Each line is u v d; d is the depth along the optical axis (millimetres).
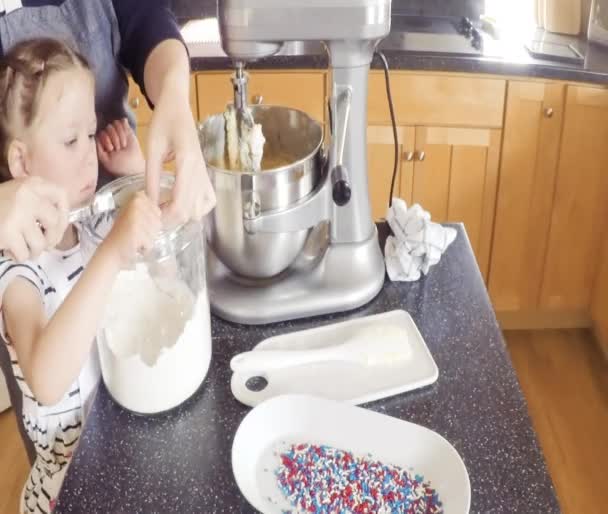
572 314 2391
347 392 875
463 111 2076
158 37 1152
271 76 2080
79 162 929
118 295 852
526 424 833
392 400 872
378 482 769
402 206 1124
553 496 747
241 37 915
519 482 762
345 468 786
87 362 1007
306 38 919
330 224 1028
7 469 1913
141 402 847
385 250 1114
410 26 2295
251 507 749
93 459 805
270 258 998
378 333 943
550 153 2109
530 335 2393
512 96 2039
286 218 968
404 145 2143
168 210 836
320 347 949
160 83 1044
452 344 957
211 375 919
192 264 863
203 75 2082
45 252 959
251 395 878
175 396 854
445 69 2012
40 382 812
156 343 841
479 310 1021
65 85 889
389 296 1055
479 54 2037
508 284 2324
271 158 1100
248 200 948
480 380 897
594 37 2152
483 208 2217
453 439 814
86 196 959
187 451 814
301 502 753
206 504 753
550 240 2234
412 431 799
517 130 2086
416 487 763
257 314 1000
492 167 2150
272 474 787
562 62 2008
